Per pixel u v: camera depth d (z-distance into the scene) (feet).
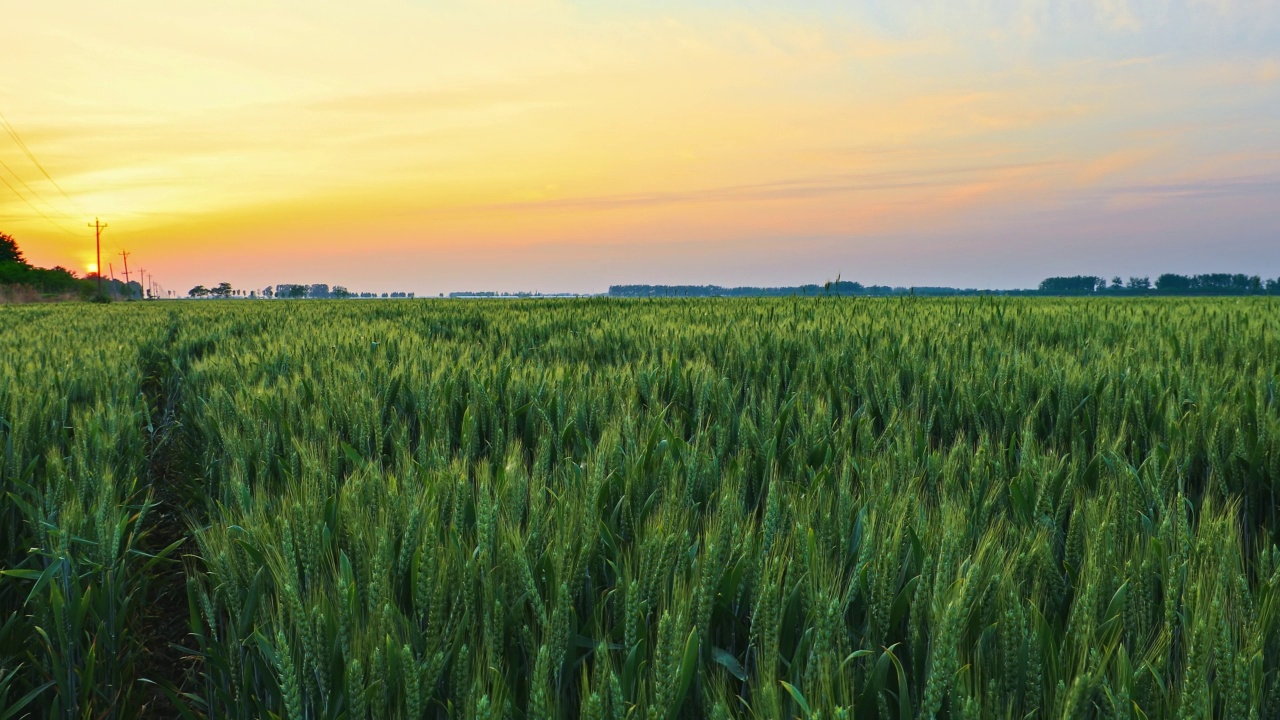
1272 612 6.79
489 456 15.48
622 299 105.29
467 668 6.41
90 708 9.68
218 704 9.00
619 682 5.85
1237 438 13.05
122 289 464.65
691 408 19.30
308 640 6.94
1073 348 30.78
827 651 6.25
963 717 5.38
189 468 20.75
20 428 16.08
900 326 37.60
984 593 6.97
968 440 15.02
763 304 71.61
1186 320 42.06
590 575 8.36
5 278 314.55
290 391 20.54
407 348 30.91
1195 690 5.53
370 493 10.23
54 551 10.66
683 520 8.85
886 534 7.97
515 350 34.55
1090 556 7.88
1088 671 5.84
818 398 17.70
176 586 15.21
